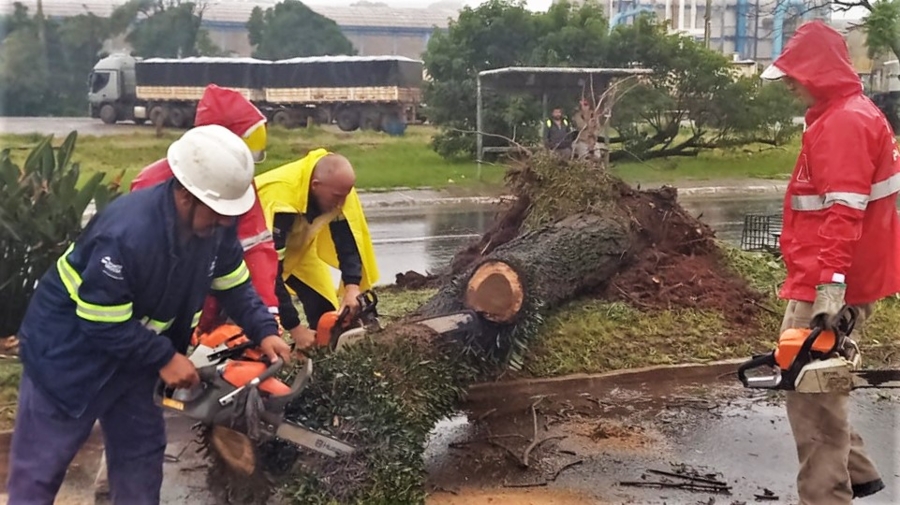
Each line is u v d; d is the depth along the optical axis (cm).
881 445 431
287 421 300
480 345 466
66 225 482
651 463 405
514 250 595
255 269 344
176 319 288
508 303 463
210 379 290
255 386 287
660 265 654
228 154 267
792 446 429
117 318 262
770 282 674
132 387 290
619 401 496
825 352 313
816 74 326
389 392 360
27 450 279
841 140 312
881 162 323
